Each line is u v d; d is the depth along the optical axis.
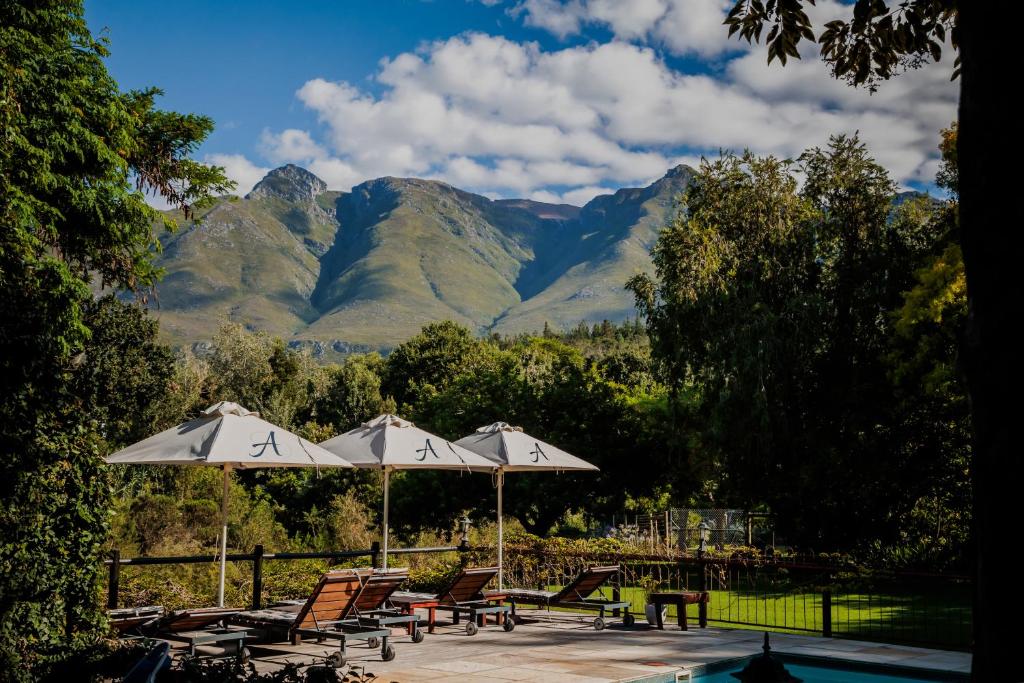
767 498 23.16
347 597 10.56
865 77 6.78
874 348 22.81
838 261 24.14
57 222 15.73
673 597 12.84
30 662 7.92
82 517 8.54
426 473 26.95
